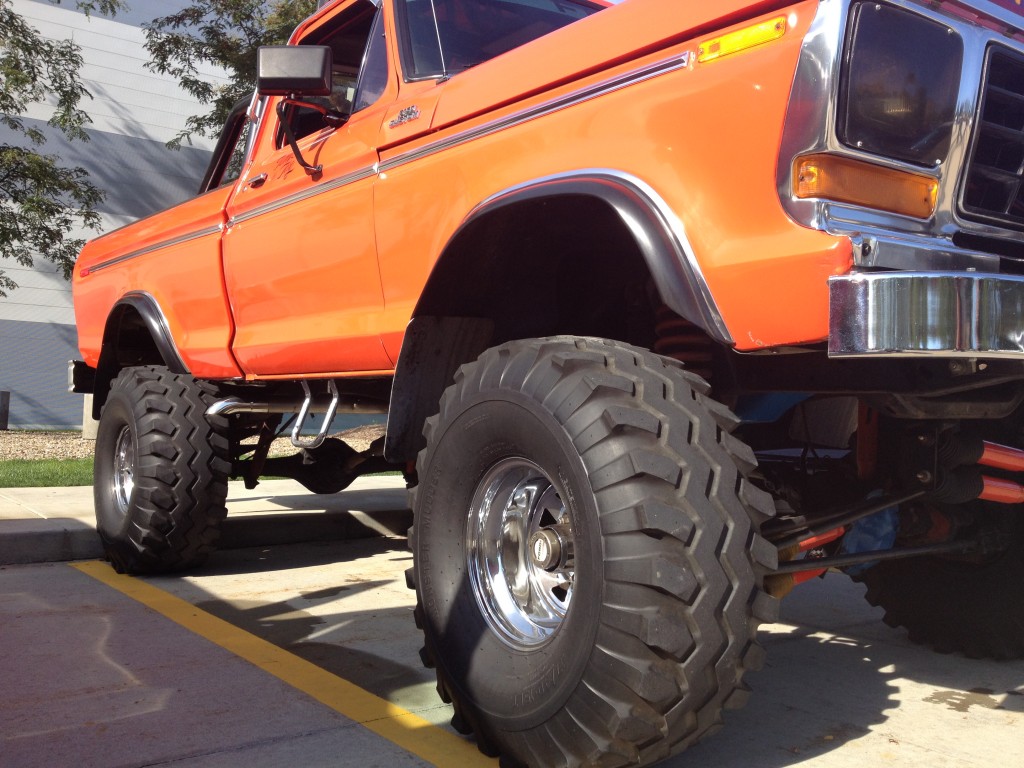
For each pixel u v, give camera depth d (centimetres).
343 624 368
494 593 241
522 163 261
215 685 288
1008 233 222
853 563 266
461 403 246
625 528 193
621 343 227
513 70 273
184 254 446
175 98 2300
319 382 417
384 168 321
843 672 314
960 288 185
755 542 200
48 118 2108
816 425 304
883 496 270
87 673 298
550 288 293
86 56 2170
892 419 276
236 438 495
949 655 335
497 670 225
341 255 337
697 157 215
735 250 207
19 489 663
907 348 182
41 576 454
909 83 205
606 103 240
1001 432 288
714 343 261
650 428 202
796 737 252
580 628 198
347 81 388
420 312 281
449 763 230
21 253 1786
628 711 189
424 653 255
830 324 187
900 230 205
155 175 2275
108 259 540
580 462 203
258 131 419
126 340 526
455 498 247
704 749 242
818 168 196
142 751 234
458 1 351
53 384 2164
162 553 440
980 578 313
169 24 1739
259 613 385
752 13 211
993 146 226
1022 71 228
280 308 379
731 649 193
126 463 472
